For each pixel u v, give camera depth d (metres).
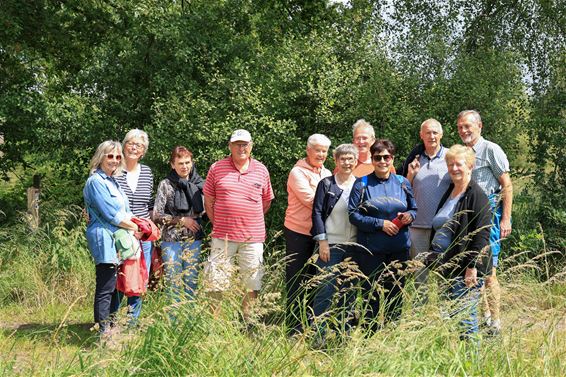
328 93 11.10
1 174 15.73
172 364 4.49
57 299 8.67
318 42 11.84
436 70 11.56
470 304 5.03
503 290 5.05
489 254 5.55
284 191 11.00
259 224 7.09
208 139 11.22
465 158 5.68
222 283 5.08
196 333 4.63
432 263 5.52
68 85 15.26
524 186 11.38
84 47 16.41
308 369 4.45
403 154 10.98
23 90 14.62
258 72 12.58
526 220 10.80
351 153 6.52
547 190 11.31
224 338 4.68
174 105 11.96
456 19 15.12
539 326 5.08
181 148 7.30
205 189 7.18
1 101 14.12
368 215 6.12
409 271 5.24
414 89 11.45
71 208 12.44
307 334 4.73
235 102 11.57
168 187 7.21
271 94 11.41
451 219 5.57
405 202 6.16
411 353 4.55
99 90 14.89
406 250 6.09
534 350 4.76
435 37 11.86
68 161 15.05
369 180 6.24
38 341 6.38
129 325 4.85
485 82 11.08
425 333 4.80
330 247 6.40
